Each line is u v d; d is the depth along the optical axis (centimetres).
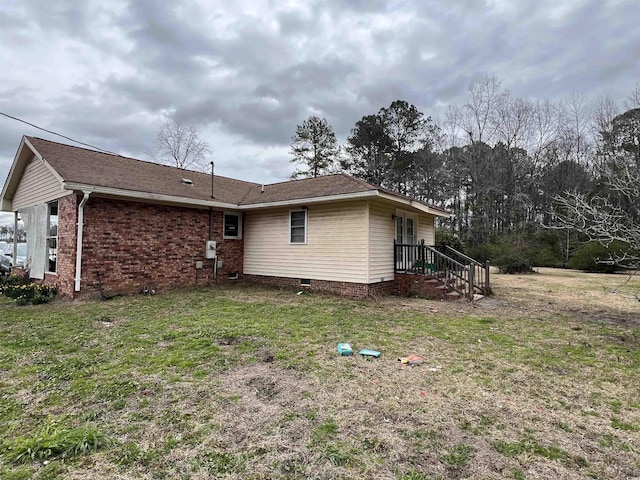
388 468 238
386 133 3241
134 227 982
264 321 663
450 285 1018
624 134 1773
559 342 554
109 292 928
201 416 305
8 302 857
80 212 872
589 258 1984
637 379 404
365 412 316
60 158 970
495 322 691
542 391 368
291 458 247
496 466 242
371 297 965
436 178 3088
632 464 246
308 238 1094
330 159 3353
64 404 327
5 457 245
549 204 2522
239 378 390
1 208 1236
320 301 902
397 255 1089
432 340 555
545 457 253
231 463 241
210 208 1171
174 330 591
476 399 346
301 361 446
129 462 241
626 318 747
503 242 2228
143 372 405
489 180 2814
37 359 450
